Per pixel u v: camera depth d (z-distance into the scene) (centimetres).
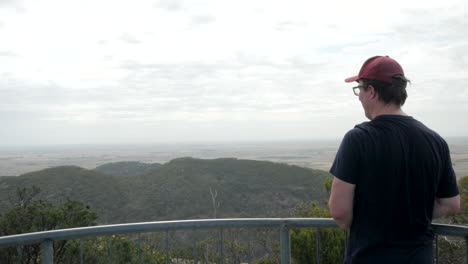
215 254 271
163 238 262
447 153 178
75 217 1120
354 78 191
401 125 170
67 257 768
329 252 577
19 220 1045
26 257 720
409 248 166
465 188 1553
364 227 170
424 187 167
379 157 165
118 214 5112
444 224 215
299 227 235
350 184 170
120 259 595
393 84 175
